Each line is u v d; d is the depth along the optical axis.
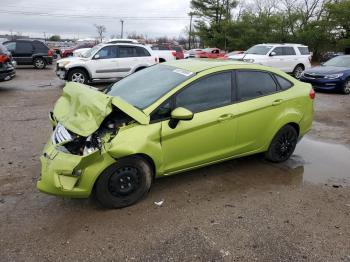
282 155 5.57
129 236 3.60
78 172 3.76
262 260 3.29
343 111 10.16
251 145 5.08
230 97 4.79
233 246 3.48
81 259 3.24
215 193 4.55
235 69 4.90
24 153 5.79
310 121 5.78
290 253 3.40
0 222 3.77
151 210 4.09
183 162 4.45
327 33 39.84
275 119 5.22
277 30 44.41
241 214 4.06
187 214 4.03
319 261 3.30
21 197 4.31
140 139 3.97
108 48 14.30
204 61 5.21
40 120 8.02
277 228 3.80
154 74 5.00
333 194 4.65
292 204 4.34
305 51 19.53
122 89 4.93
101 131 3.95
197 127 4.39
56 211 4.02
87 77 14.20
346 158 6.04
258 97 5.05
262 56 17.97
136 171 4.10
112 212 4.03
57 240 3.50
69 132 4.00
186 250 3.40
